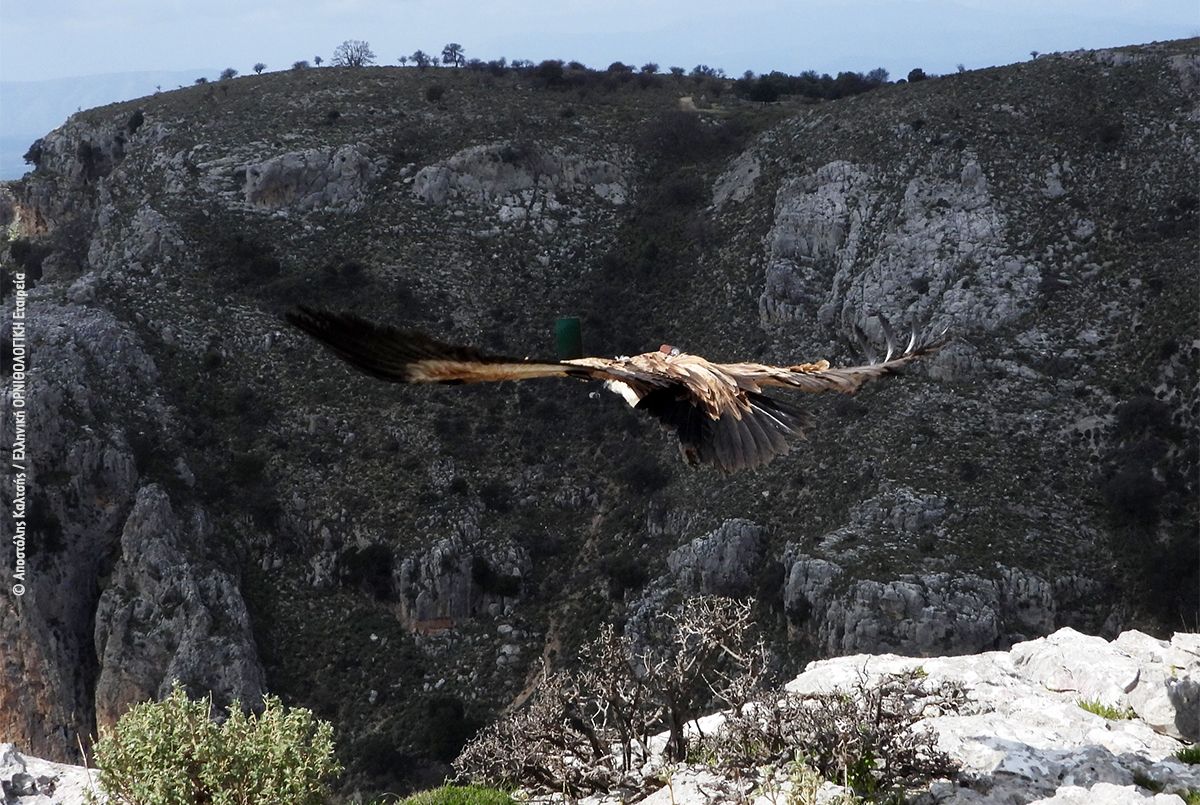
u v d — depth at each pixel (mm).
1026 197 124500
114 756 20000
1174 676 22484
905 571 89562
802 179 132250
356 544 105625
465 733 92750
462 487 108875
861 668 24500
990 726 20281
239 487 107875
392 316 124500
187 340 117750
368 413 114312
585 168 143625
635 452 110938
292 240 131875
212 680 94500
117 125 154250
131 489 103188
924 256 120688
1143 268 115250
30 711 98562
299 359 117938
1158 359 105688
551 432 114438
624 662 21094
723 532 97938
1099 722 21156
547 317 129500
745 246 131125
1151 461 97250
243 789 19812
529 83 166750
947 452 100250
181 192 136375
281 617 102688
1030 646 25438
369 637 101438
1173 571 88875
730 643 21141
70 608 100375
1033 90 135375
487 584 103062
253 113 149500
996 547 92062
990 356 109500
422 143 146000
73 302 116500
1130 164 125625
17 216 157250
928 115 134375
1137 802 15758
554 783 20406
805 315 122062
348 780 90812
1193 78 130625
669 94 171875
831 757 18422
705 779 19141
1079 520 95250
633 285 132750
